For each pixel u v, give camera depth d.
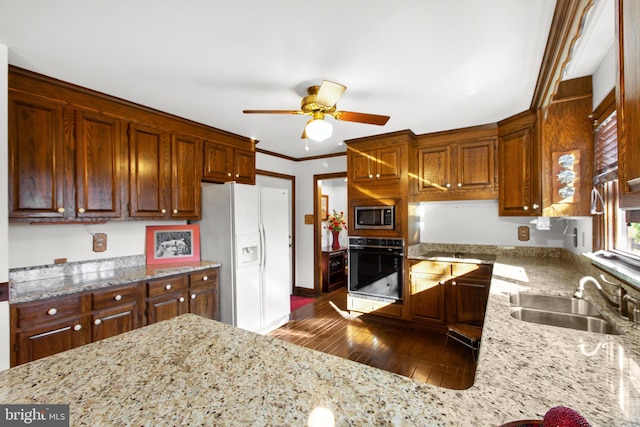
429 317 3.31
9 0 1.33
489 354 1.00
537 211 2.53
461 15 1.47
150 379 0.86
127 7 1.39
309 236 4.87
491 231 3.55
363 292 3.71
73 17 1.46
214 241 3.15
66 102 2.19
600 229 2.10
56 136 2.13
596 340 1.12
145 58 1.85
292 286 5.01
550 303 1.78
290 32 1.60
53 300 1.95
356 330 3.40
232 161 3.50
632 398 0.74
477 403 0.72
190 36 1.63
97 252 2.63
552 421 0.52
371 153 3.63
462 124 3.15
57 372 0.90
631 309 1.33
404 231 3.43
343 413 0.69
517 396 0.75
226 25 1.54
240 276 3.04
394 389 0.79
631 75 0.71
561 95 2.17
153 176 2.72
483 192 3.19
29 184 2.01
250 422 0.67
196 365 0.93
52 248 2.37
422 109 2.71
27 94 2.01
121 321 2.29
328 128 2.16
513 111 2.76
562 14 1.39
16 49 1.74
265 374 0.87
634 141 0.70
